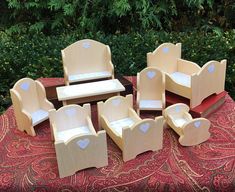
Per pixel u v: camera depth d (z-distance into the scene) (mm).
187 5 2033
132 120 1008
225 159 861
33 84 1067
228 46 1671
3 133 1028
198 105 1068
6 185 798
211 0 2033
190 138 915
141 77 1070
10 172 837
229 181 785
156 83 1085
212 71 1067
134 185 786
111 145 939
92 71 1250
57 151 772
